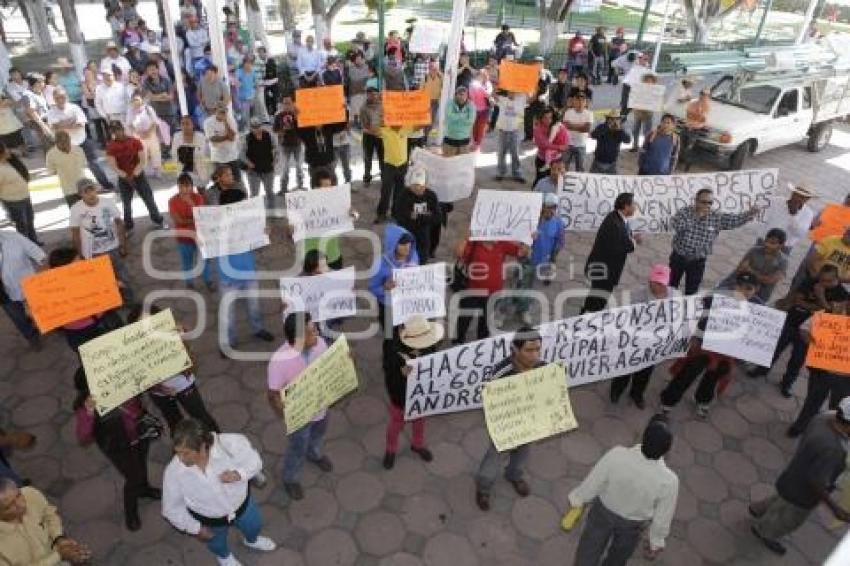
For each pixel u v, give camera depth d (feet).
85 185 22.49
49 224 31.19
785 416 22.25
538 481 18.79
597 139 33.83
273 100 48.03
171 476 12.41
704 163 46.50
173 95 42.86
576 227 31.35
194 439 11.94
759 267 21.88
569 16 103.50
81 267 16.19
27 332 22.27
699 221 23.76
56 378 21.52
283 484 17.85
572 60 63.36
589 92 40.68
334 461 18.90
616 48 66.03
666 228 31.71
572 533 17.19
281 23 86.58
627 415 21.62
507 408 15.44
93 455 18.60
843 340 18.26
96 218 22.90
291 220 23.11
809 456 15.01
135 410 15.17
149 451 18.61
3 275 20.90
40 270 21.70
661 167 34.04
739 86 46.16
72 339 19.35
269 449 19.13
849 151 52.49
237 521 13.96
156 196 34.71
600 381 23.08
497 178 39.50
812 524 18.21
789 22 120.06
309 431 16.28
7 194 26.35
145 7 88.02
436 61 49.52
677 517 18.06
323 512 17.25
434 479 18.54
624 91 50.49
